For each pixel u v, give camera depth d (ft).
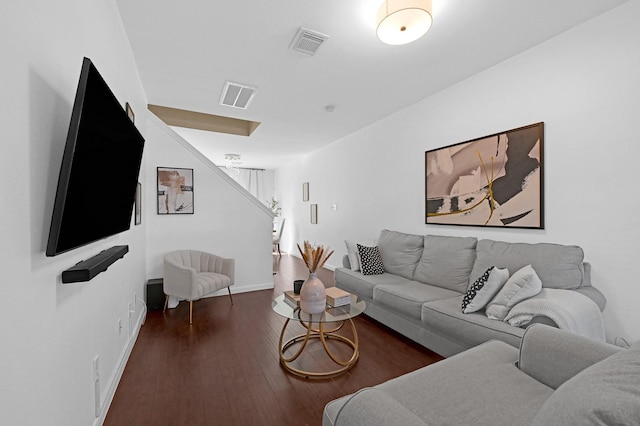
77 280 3.57
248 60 8.52
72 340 3.92
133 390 6.14
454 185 10.13
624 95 6.31
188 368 7.01
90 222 3.93
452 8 6.31
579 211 7.05
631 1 6.18
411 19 6.17
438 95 10.78
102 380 5.30
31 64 2.97
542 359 4.06
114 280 6.17
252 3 6.20
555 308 5.38
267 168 29.25
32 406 2.88
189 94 10.94
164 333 9.08
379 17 6.25
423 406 3.47
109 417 5.33
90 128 3.47
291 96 11.15
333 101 11.67
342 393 6.06
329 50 7.98
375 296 9.33
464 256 8.85
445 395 3.66
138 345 8.23
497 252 7.92
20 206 2.75
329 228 18.72
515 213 8.30
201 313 10.91
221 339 8.64
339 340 8.54
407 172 12.32
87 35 4.62
